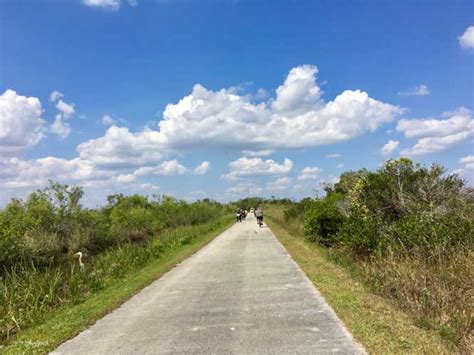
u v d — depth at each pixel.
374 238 13.55
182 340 6.60
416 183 16.52
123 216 31.28
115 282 13.05
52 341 7.02
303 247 19.00
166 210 42.03
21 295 10.59
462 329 6.51
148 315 8.41
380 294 8.99
